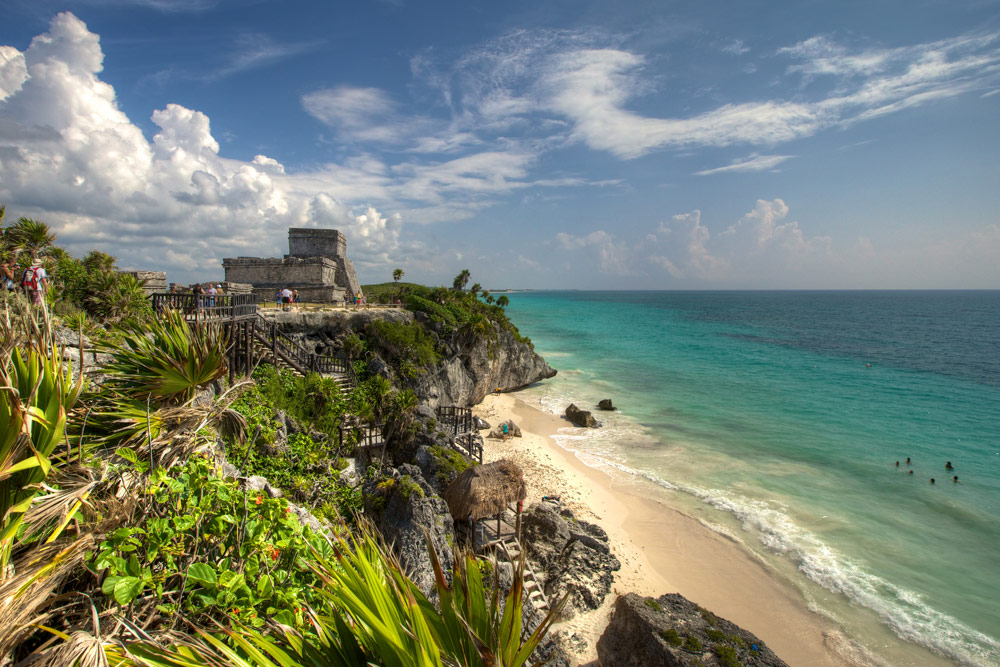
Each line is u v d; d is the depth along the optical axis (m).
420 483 16.11
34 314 3.56
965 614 15.25
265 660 2.67
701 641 11.23
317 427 20.62
